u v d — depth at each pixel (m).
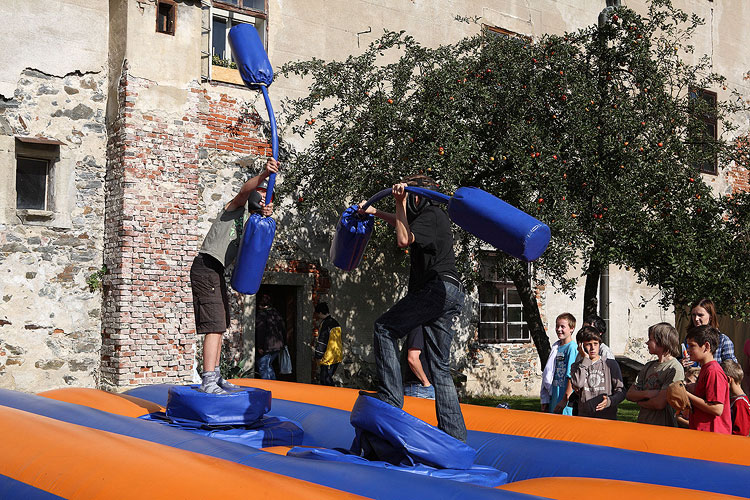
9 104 9.55
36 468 3.29
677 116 10.63
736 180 17.34
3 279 9.43
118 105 9.95
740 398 5.09
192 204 10.25
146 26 10.03
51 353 9.70
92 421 4.87
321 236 11.94
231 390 5.03
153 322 9.86
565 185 9.64
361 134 10.66
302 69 11.07
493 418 5.12
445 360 4.00
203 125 10.91
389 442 3.86
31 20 9.72
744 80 18.03
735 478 3.64
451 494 3.09
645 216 9.77
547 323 14.47
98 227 10.09
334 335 10.91
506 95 10.05
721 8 17.70
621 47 10.76
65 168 9.90
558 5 15.16
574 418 4.99
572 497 3.31
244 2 11.47
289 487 2.80
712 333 4.93
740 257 10.06
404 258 11.34
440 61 10.95
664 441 4.30
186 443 4.20
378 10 12.87
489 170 10.33
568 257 9.87
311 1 12.14
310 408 5.61
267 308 11.03
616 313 15.38
